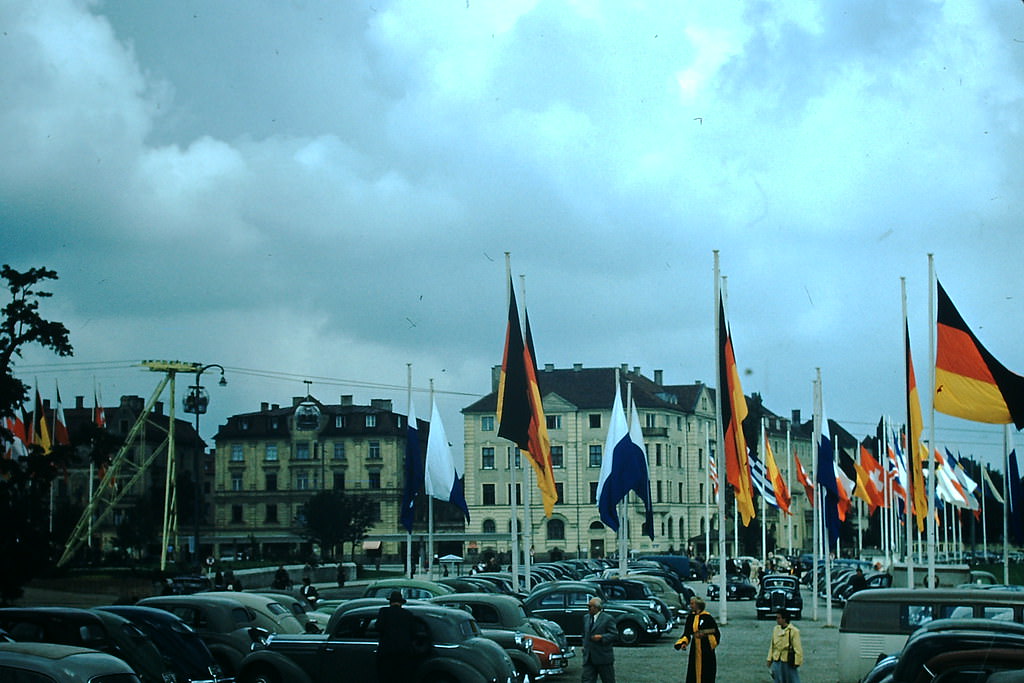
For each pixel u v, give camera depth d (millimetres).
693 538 127062
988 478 74250
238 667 24469
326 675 21953
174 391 80875
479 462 123438
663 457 122500
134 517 100938
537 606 35594
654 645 37156
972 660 15961
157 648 21469
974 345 35000
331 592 65188
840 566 82562
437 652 21391
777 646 23672
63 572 60250
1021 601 24516
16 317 45906
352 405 131500
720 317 43406
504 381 40156
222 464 130500
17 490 46031
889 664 19266
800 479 68625
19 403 46531
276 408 134000
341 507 104438
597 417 121688
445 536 117312
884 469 64938
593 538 120000
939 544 110375
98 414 84312
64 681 14445
